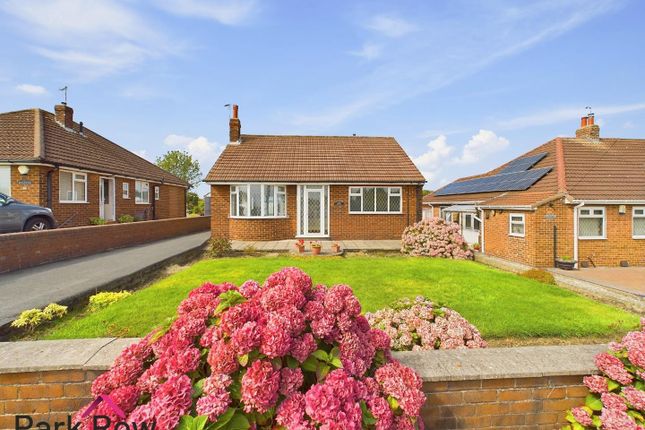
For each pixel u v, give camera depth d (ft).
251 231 51.70
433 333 12.21
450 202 69.97
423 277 27.14
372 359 7.95
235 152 59.77
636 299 27.66
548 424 8.83
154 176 77.61
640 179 45.62
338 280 25.63
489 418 8.65
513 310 19.19
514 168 61.77
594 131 56.85
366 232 54.95
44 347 8.91
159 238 53.67
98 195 56.08
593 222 42.32
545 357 9.34
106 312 17.19
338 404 5.96
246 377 5.88
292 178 53.11
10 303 18.31
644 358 8.04
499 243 47.57
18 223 33.35
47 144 48.19
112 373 6.58
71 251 33.65
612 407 7.97
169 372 6.11
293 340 6.51
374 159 60.64
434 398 8.47
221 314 7.05
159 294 20.58
